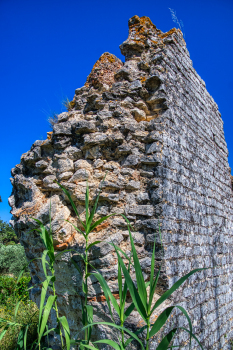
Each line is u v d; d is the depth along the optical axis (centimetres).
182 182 396
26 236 389
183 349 331
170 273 321
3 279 886
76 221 352
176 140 399
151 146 350
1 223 3503
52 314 381
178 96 439
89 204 347
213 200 531
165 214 329
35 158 399
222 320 493
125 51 426
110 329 285
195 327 377
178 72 458
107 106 385
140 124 367
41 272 397
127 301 302
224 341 489
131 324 266
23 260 1405
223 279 529
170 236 333
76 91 439
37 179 395
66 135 380
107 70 424
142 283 201
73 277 328
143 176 346
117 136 354
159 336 273
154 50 430
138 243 323
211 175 542
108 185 338
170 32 466
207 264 456
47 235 254
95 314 303
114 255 316
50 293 379
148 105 397
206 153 532
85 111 409
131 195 339
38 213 354
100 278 227
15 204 427
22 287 855
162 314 191
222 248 543
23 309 662
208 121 575
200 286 416
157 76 383
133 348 262
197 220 437
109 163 355
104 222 331
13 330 468
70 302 337
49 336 404
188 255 384
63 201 361
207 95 596
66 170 365
